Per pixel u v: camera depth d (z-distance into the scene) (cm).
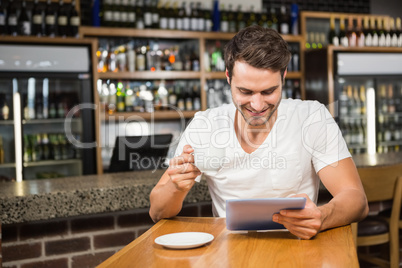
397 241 244
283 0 534
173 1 472
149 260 115
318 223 127
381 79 529
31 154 407
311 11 543
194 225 150
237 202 125
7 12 396
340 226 143
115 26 436
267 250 121
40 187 205
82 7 452
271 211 128
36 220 188
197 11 470
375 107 516
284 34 500
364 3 573
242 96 137
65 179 232
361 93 525
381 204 279
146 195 205
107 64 432
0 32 390
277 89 136
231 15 490
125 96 439
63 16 409
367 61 496
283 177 159
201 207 235
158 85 455
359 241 243
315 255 116
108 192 198
